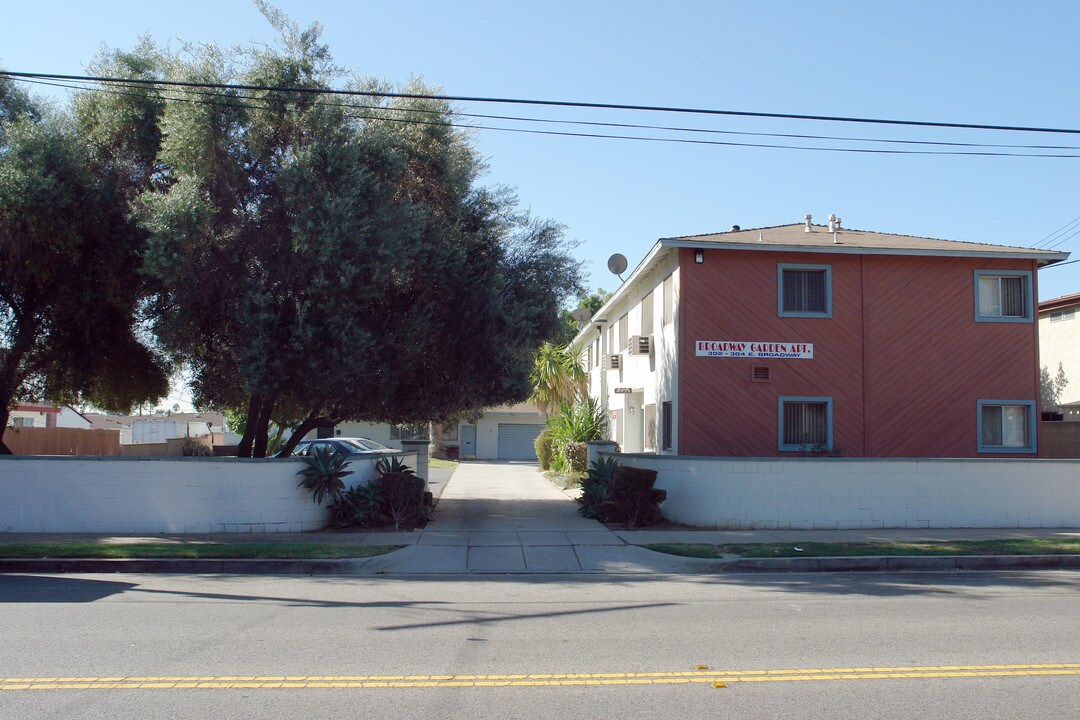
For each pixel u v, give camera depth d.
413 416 16.56
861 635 7.57
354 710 5.39
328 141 14.02
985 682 6.05
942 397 19.20
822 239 19.98
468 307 15.58
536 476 28.34
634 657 6.77
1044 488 15.37
